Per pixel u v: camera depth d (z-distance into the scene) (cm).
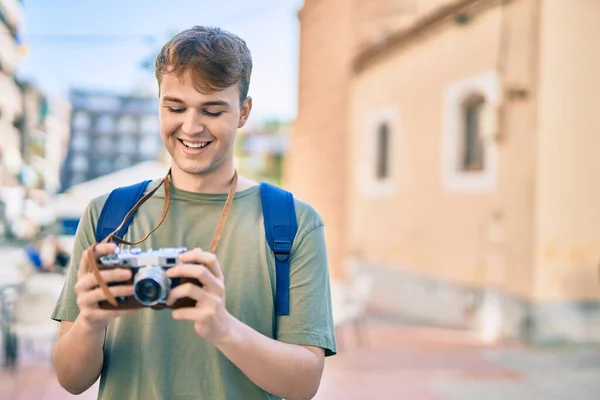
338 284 1294
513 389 554
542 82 709
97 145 7294
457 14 864
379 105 1116
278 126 3478
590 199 723
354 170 1216
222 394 150
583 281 723
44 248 995
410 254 1001
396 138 1056
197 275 129
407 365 638
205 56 145
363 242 1174
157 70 151
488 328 799
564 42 712
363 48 1220
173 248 146
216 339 133
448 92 895
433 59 938
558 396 530
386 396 529
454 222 880
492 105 781
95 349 143
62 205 1554
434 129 935
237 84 152
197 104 148
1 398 505
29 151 2780
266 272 157
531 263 722
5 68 2075
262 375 142
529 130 725
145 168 1502
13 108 2525
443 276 905
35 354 671
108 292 129
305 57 1616
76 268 159
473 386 561
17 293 605
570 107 716
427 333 823
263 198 163
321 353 157
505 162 769
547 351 698
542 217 713
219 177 161
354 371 612
